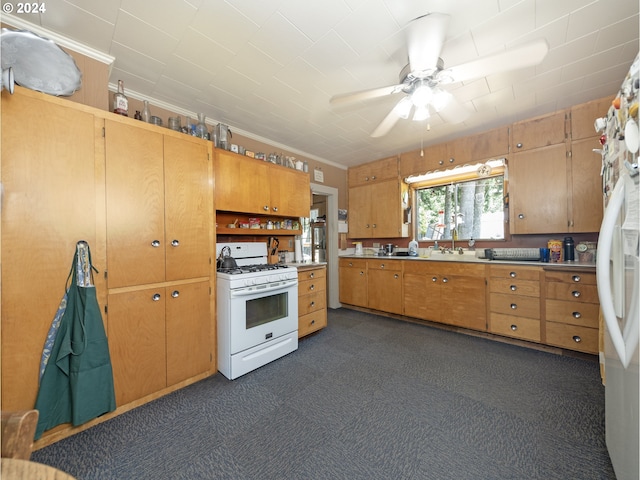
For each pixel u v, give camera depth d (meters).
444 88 2.22
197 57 1.82
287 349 2.52
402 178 3.88
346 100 1.86
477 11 1.46
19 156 1.33
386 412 1.66
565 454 1.31
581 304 2.31
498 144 3.01
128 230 1.70
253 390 1.92
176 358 1.93
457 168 3.35
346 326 3.36
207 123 2.75
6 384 1.30
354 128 3.01
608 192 1.37
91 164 1.55
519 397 1.79
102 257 1.59
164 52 1.76
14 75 1.32
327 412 1.67
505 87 2.23
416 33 1.35
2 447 0.57
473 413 1.64
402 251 3.96
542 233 2.78
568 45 1.73
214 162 2.27
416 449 1.36
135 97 2.26
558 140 2.64
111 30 1.56
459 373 2.14
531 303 2.57
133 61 1.85
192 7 1.42
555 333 2.44
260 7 1.43
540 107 2.59
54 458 1.31
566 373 2.10
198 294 2.07
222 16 1.48
